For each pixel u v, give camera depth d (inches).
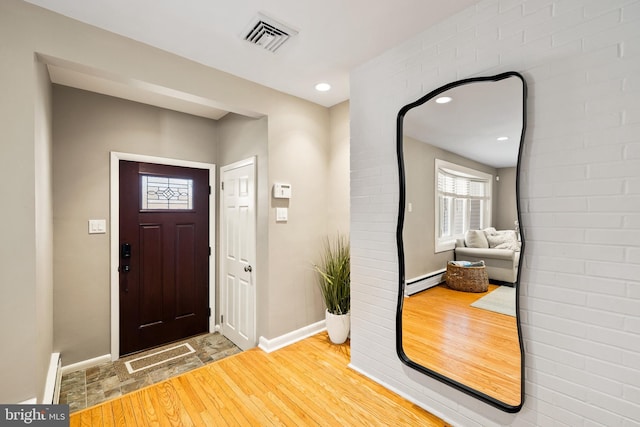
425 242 72.4
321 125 120.7
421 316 73.6
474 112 62.9
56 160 96.7
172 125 123.0
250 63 88.0
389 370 81.0
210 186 134.7
